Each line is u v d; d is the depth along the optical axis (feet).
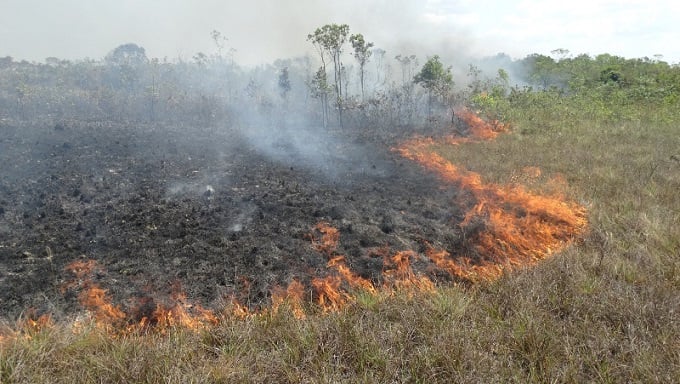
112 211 20.99
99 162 29.55
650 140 38.86
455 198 25.12
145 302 14.19
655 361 11.04
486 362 11.16
